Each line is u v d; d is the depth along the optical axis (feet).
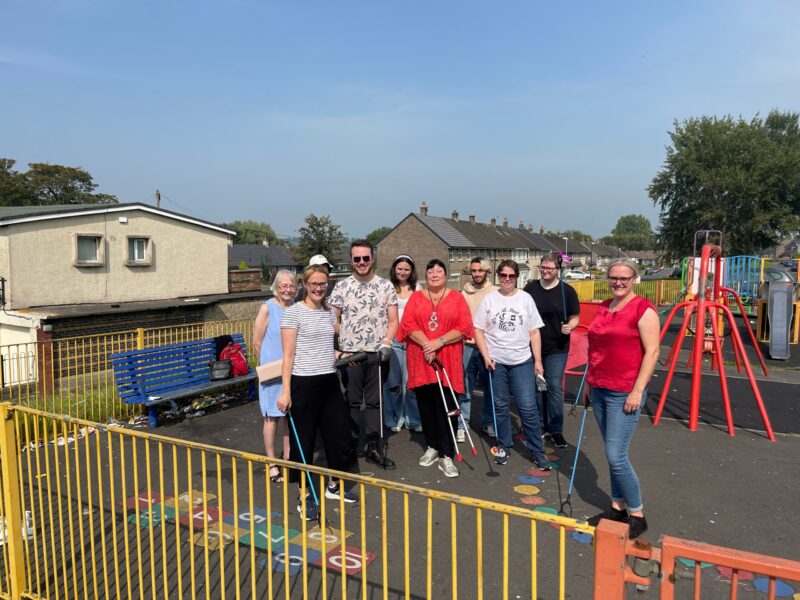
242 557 11.81
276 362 15.51
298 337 13.61
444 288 15.90
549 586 10.66
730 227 134.41
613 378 11.80
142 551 12.18
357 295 16.70
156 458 18.13
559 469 16.51
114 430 10.21
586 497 14.58
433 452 16.93
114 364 21.43
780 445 18.44
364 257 16.52
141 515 13.84
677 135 139.85
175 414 22.68
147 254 56.29
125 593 10.72
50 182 160.66
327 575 11.08
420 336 15.62
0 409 10.91
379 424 16.85
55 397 25.73
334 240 145.38
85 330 43.09
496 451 16.97
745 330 48.24
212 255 63.57
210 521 13.51
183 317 51.70
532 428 16.22
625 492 12.19
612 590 5.89
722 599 10.19
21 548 11.08
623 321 11.62
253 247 182.70
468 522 13.24
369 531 12.82
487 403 19.51
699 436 19.38
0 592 11.30
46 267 47.47
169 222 58.59
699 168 133.18
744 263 57.82
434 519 13.39
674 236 143.33
